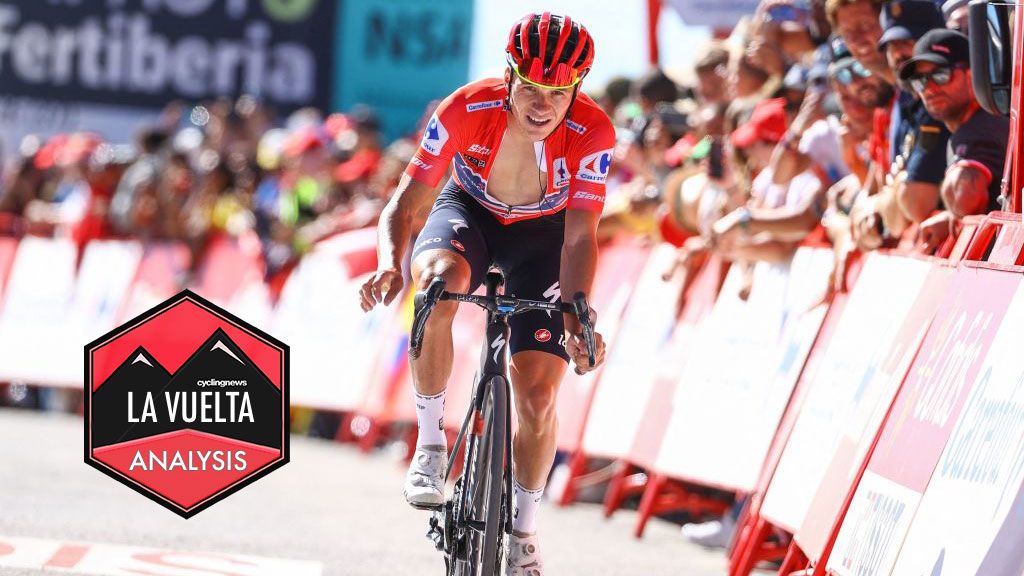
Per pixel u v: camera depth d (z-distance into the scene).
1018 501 9.62
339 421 31.84
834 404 15.09
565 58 11.53
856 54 16.25
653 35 30.86
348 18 43.06
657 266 22.77
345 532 18.42
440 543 12.40
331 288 31.45
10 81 43.97
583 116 12.55
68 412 35.09
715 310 20.53
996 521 9.82
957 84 13.88
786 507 15.59
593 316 11.50
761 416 18.23
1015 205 12.70
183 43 43.50
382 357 29.84
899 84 14.37
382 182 30.81
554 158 12.60
